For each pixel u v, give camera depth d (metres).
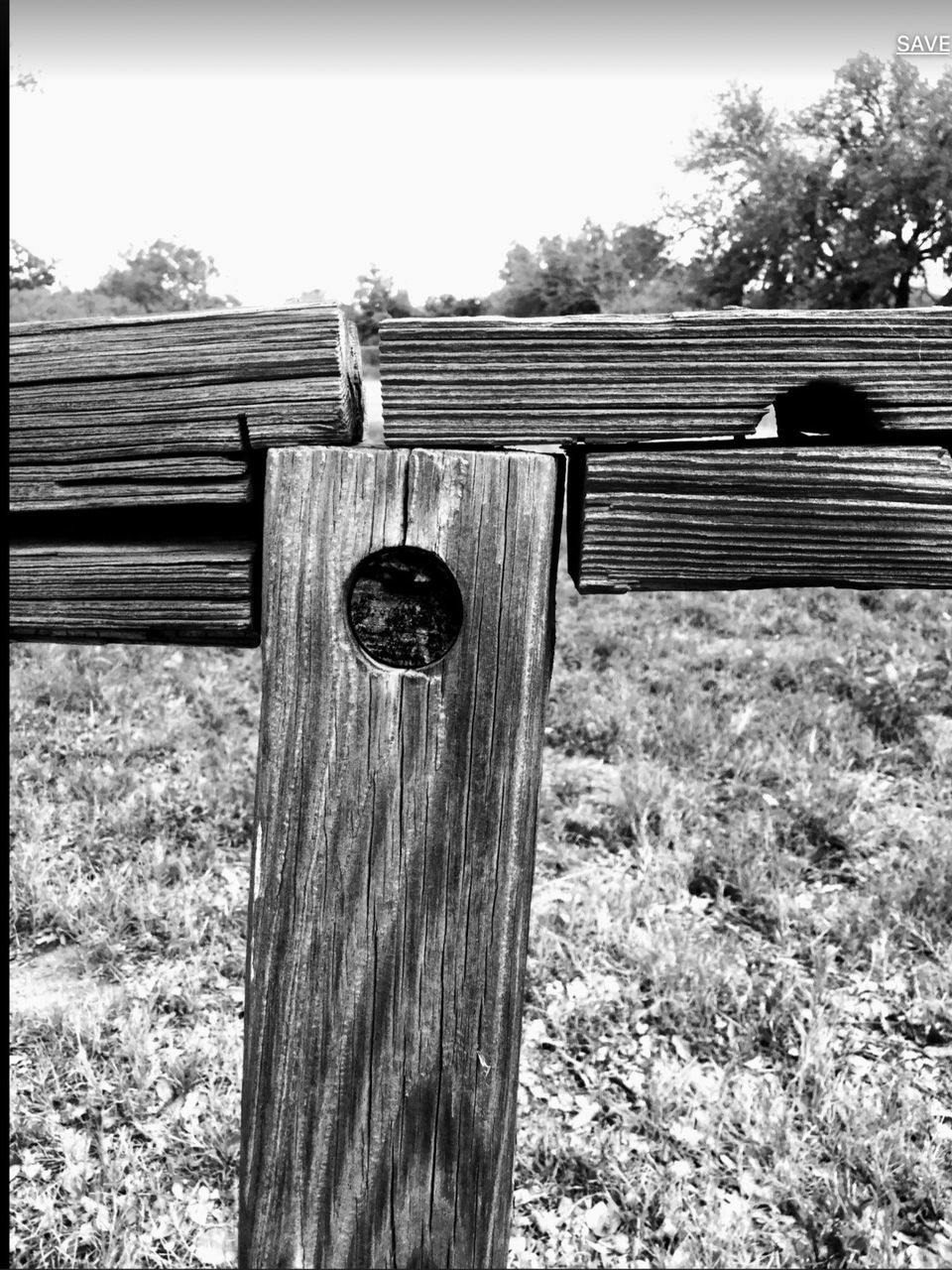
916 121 35.97
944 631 7.26
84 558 1.06
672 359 0.98
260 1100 1.05
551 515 0.98
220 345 1.00
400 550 0.99
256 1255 1.07
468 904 1.01
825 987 3.15
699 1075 2.80
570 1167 2.54
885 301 38.72
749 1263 2.22
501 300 56.47
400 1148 1.04
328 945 1.02
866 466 1.00
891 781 4.75
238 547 1.05
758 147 39.62
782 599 8.26
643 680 6.11
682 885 3.74
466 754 0.99
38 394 1.02
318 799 1.00
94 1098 2.67
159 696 5.65
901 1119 2.60
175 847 3.99
